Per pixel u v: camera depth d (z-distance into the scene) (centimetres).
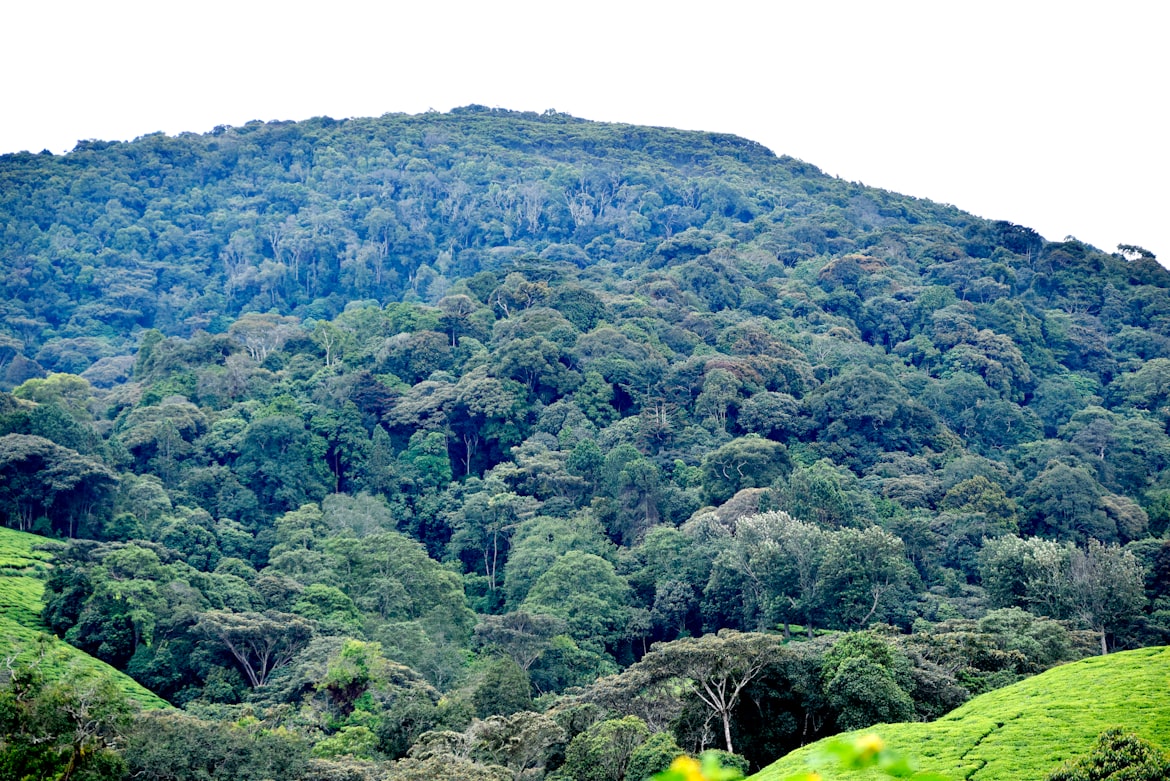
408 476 15450
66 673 7344
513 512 14025
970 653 7825
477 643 11288
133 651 10062
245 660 9844
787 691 7188
